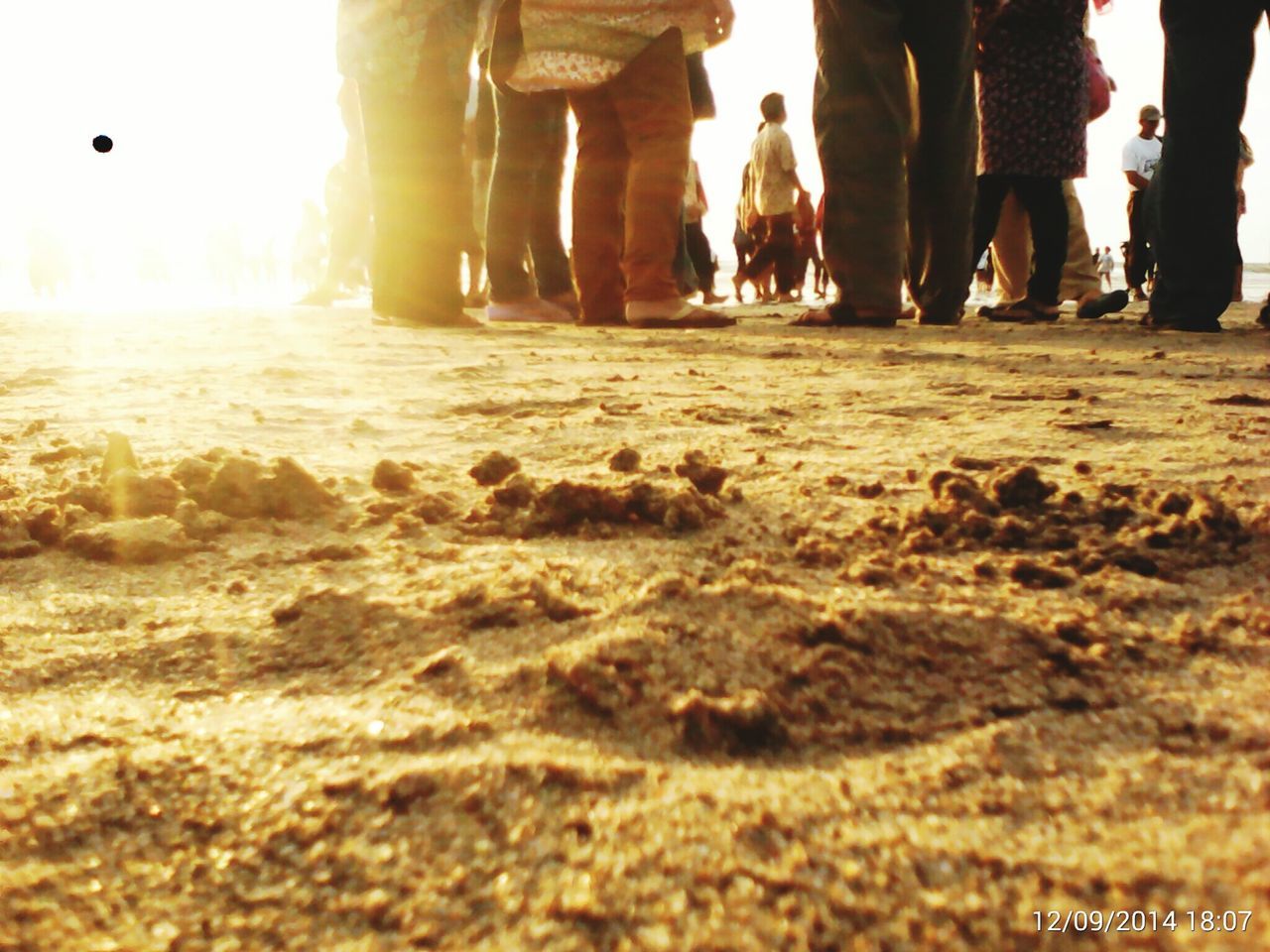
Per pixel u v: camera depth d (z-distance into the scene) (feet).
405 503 6.00
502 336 17.95
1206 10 17.99
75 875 2.68
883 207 19.79
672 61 19.40
